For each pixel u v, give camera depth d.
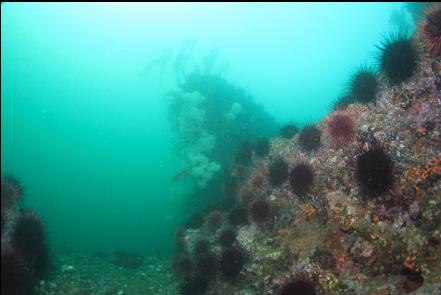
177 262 2.51
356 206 1.40
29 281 1.77
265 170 2.32
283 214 1.87
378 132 1.51
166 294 2.19
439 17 1.39
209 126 4.32
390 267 1.21
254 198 2.26
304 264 1.47
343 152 1.62
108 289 2.21
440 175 1.21
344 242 1.38
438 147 1.27
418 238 1.16
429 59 1.50
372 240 1.28
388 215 1.27
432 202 1.18
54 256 2.98
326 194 1.59
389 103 1.58
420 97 1.48
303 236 1.62
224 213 2.74
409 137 1.38
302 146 1.97
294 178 1.73
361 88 1.76
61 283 2.12
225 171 3.86
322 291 1.32
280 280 1.55
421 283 1.12
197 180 3.95
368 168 1.25
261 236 1.92
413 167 1.27
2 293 1.47
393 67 1.57
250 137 4.32
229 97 4.67
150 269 2.96
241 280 1.80
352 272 1.30
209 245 2.29
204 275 1.98
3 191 2.00
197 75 5.01
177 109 4.58
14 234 1.84
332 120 1.68
